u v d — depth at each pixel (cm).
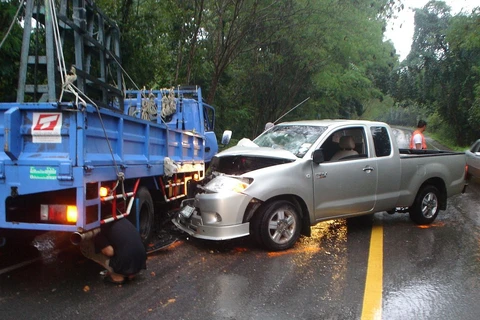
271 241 598
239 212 577
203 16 1563
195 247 626
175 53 1588
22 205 441
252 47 1808
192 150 830
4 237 501
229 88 2077
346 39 1934
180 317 398
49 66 538
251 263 555
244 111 2047
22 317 394
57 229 425
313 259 574
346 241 668
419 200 776
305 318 399
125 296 446
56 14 561
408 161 753
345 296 451
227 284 482
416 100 3906
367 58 2528
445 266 553
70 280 492
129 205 533
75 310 410
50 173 421
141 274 512
